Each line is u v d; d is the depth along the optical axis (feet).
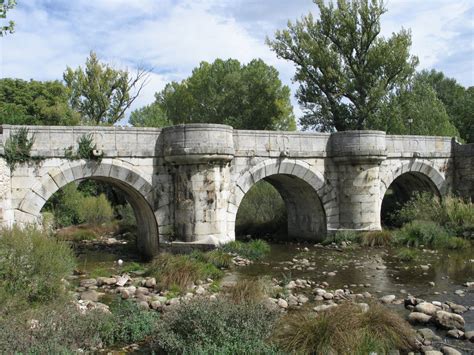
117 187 58.23
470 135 129.59
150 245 56.08
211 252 48.88
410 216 67.67
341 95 102.22
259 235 73.46
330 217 62.85
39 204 46.29
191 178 51.39
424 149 72.54
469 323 28.30
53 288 30.96
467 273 42.70
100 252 59.93
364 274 43.52
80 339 24.12
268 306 27.55
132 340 25.82
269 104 131.44
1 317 25.31
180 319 24.45
